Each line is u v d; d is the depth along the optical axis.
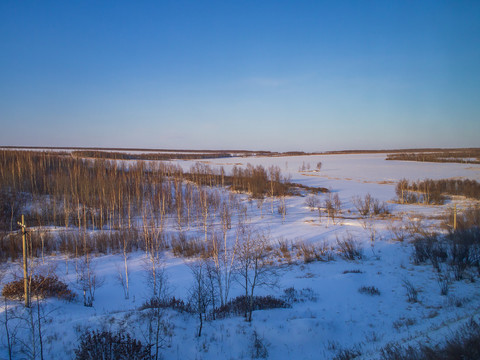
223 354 12.00
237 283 24.53
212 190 77.00
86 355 10.80
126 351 10.90
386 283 21.22
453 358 8.65
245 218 53.09
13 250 33.25
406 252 29.27
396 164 135.88
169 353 11.87
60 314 17.72
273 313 15.70
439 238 29.94
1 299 19.38
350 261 29.00
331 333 13.84
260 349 12.23
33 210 49.19
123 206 54.06
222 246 38.16
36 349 12.37
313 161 159.00
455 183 76.31
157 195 60.53
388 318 15.29
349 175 108.06
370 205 58.00
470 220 33.12
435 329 12.27
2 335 13.70
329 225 46.41
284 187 76.25
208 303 18.91
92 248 38.22
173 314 14.71
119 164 109.00
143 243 39.66
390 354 10.20
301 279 24.45
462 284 19.05
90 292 23.50
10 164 64.25
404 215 49.75
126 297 23.83
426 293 18.25
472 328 10.76
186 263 32.28
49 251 37.16
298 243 37.34
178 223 50.66
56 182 58.09
